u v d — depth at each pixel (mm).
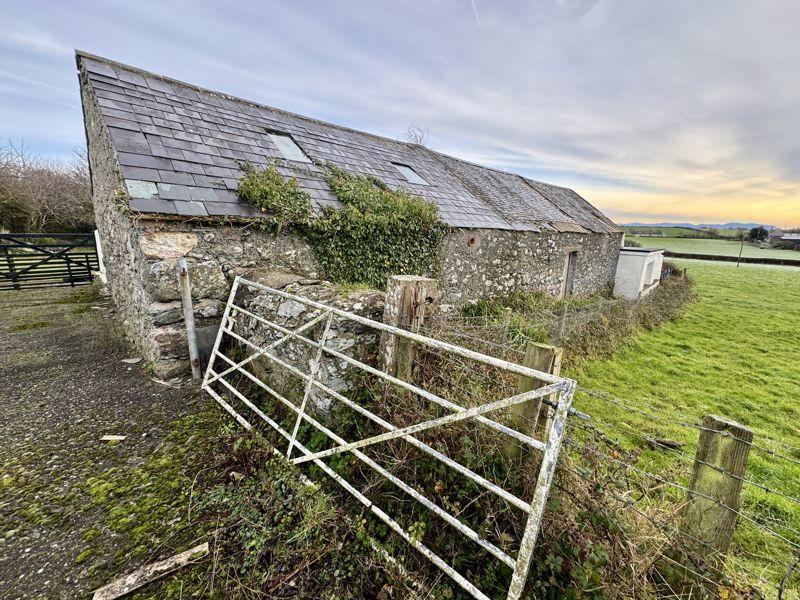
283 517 2400
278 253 5223
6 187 19688
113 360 5000
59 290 10258
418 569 2086
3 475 2760
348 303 3213
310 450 2900
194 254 4402
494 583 1966
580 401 5625
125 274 6035
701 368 7797
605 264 15609
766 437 5145
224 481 2730
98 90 5598
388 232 6500
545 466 1739
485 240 8945
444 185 10320
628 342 8984
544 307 10227
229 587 1979
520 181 16766
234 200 5004
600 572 1849
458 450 2482
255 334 4066
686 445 4453
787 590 2496
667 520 2111
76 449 3074
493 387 2859
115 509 2467
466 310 8781
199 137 5898
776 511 3488
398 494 2439
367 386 3018
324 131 9273
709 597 1854
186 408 3711
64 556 2129
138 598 1915
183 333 4344
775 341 10430
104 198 7352
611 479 2168
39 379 4367
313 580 2033
